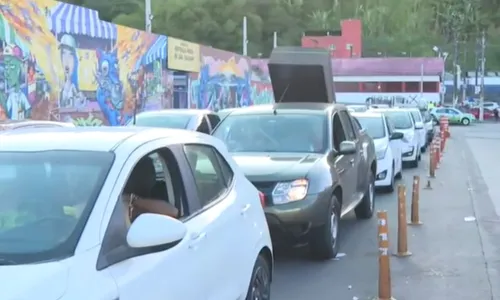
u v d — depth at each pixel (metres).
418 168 20.58
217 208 4.75
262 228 5.46
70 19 20.66
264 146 8.98
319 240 8.03
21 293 2.89
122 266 3.35
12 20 17.72
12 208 3.56
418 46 125.06
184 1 92.88
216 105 36.50
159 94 28.09
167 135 4.60
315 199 7.74
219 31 93.44
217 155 5.27
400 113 21.91
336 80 81.75
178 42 30.12
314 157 8.48
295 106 9.95
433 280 7.40
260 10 105.25
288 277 7.58
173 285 3.71
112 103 23.53
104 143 4.04
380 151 14.39
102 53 22.73
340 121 9.90
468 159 23.81
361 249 8.96
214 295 4.33
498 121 71.44
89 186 3.62
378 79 80.88
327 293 6.95
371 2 134.88
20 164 3.85
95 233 3.33
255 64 46.62
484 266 7.99
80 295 3.00
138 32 25.72
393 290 7.00
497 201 13.25
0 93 17.22
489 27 20.11
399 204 8.58
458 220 11.08
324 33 103.56
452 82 112.75
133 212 3.94
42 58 19.16
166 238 3.50
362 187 10.55
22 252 3.23
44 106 19.25
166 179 4.39
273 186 7.66
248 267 5.00
